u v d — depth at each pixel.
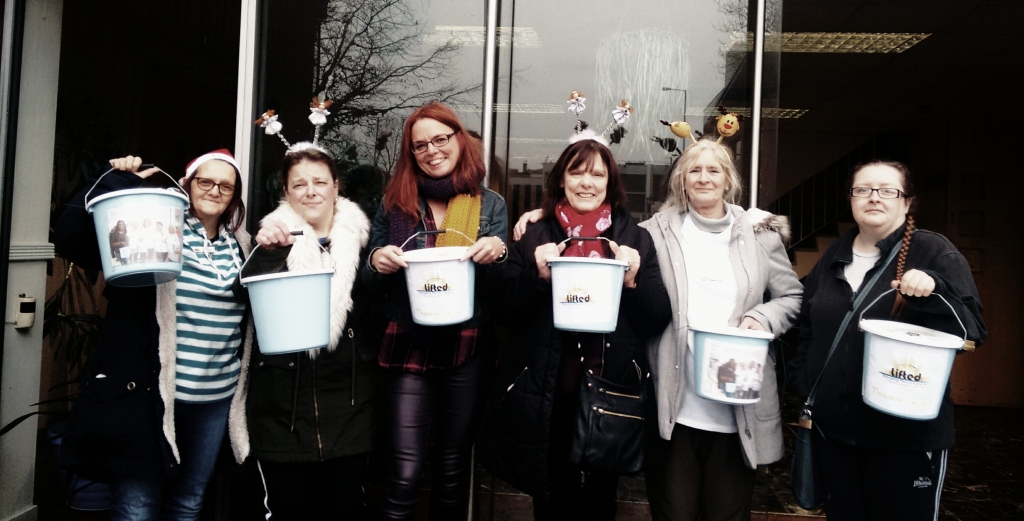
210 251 1.91
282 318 1.66
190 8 2.90
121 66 3.13
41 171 2.65
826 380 1.82
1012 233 5.91
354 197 2.60
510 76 2.59
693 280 1.91
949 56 4.73
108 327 1.81
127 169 1.74
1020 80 5.16
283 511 1.88
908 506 1.69
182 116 2.96
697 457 1.91
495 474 1.88
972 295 1.66
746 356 1.66
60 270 3.56
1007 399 5.77
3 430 2.38
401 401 1.92
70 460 1.76
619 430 1.77
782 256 2.00
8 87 2.47
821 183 7.38
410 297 1.75
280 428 1.84
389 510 1.89
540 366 1.80
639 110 2.55
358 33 2.62
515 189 2.59
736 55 2.53
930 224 6.49
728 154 1.93
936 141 6.50
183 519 1.93
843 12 4.02
